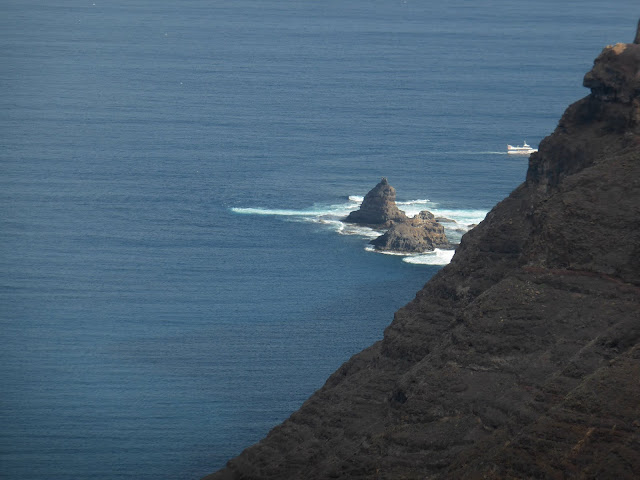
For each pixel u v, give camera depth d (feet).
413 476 189.98
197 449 492.13
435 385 202.18
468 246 272.31
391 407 214.48
